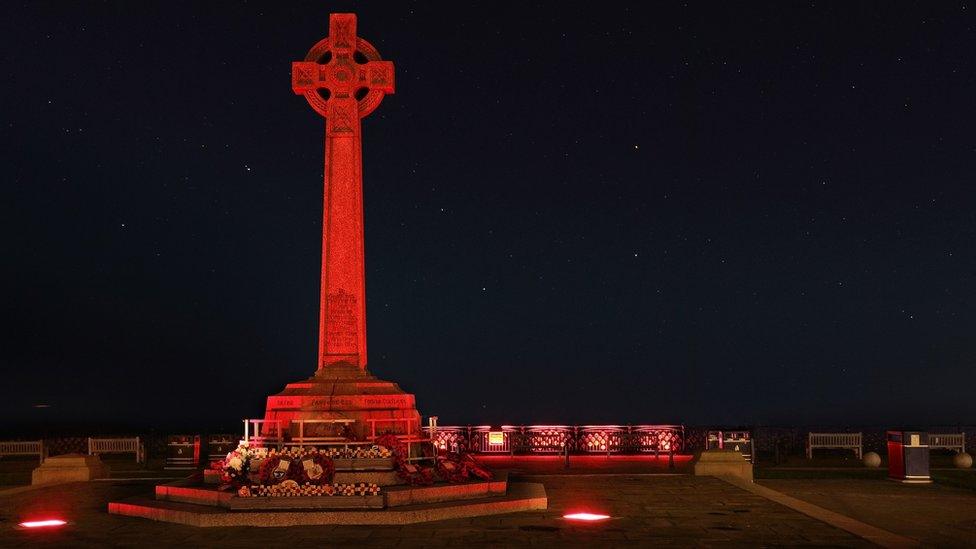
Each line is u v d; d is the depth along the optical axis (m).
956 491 21.53
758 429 33.00
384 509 15.61
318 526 15.06
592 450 30.05
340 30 22.80
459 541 13.64
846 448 30.22
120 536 14.48
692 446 30.14
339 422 19.41
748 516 15.93
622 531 14.44
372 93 22.58
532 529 14.66
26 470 28.17
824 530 14.48
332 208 22.14
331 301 21.81
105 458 31.22
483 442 30.20
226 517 15.27
